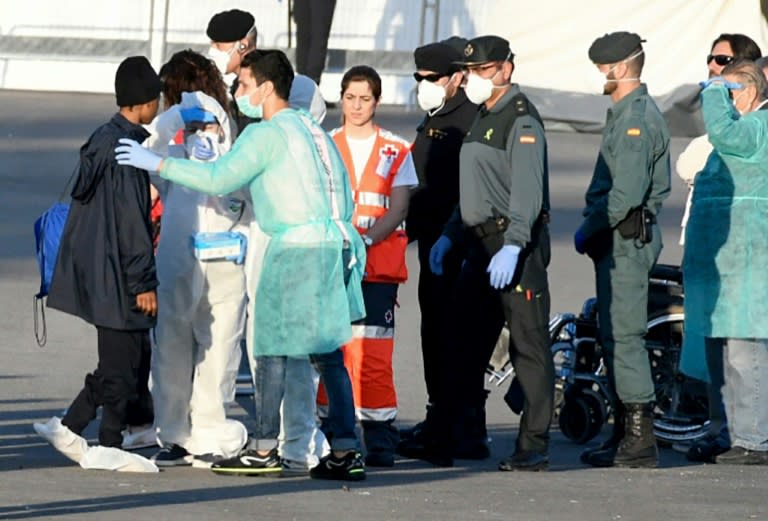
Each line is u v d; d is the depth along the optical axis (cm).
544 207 3005
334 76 8506
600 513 2570
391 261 3105
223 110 2991
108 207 2798
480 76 2978
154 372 2981
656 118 3088
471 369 3167
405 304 5047
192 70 3000
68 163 6950
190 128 2947
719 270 3161
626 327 3114
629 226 3088
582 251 3159
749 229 3147
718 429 3247
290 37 8500
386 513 2502
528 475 2961
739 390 3177
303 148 2792
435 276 3253
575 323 3497
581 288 5212
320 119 3216
